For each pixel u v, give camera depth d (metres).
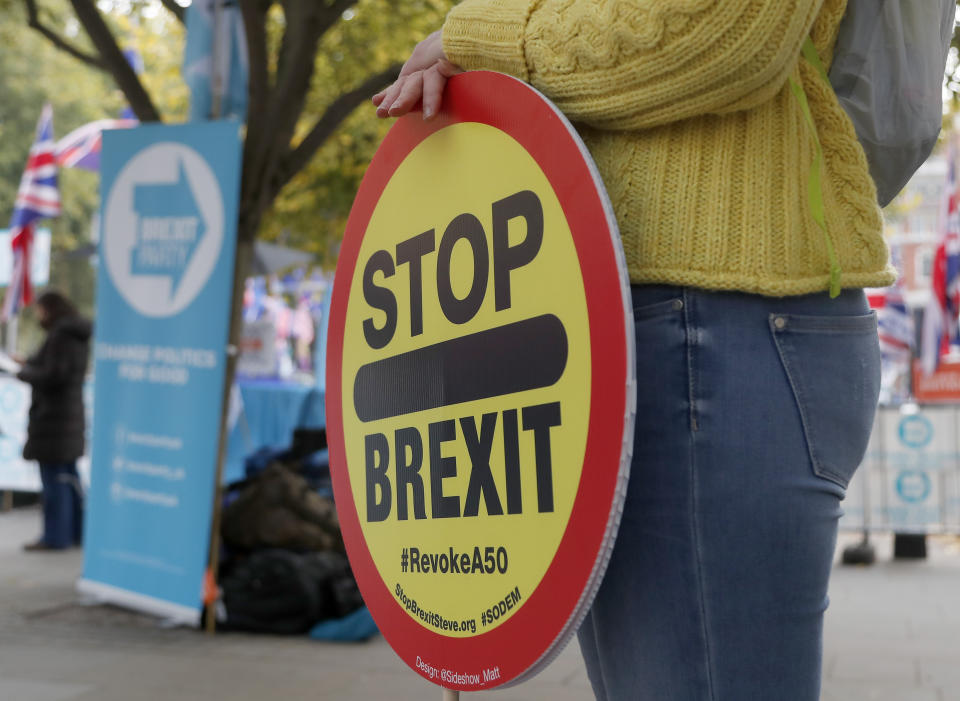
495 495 1.30
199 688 4.62
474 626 1.33
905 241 36.59
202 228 5.79
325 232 11.81
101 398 6.30
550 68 1.31
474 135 1.37
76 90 29.14
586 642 1.40
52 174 12.74
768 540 1.20
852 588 7.91
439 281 1.42
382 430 1.53
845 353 1.26
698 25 1.13
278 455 6.89
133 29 12.60
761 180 1.23
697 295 1.24
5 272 13.14
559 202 1.22
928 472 9.59
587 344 1.17
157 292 5.98
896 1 1.29
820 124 1.27
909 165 1.34
